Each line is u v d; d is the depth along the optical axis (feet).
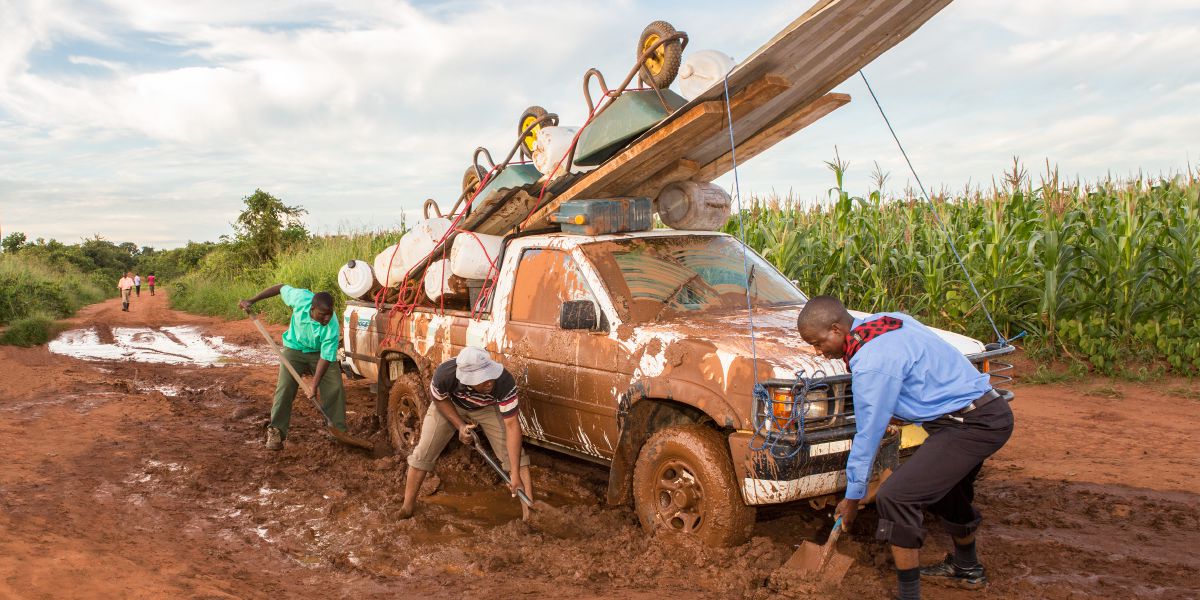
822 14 14.70
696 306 17.47
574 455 18.12
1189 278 31.17
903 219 40.86
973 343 15.93
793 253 37.14
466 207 22.93
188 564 14.43
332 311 23.06
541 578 14.21
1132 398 28.02
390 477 20.59
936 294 35.04
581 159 19.65
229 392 33.17
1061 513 17.30
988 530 16.51
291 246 94.43
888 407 11.57
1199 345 29.94
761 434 13.61
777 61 16.12
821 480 13.84
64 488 19.11
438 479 19.92
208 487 19.85
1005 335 34.65
